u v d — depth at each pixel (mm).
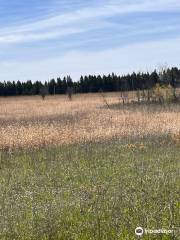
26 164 14656
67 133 20078
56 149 17531
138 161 13969
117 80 106625
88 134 20000
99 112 36188
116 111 36531
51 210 8805
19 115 39781
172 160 13891
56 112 41312
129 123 24016
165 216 8055
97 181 11438
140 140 18656
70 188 10891
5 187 11359
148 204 8867
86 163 14148
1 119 34781
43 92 92688
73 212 8609
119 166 13320
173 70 51562
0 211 9008
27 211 8914
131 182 10992
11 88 124875
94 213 8422
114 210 8516
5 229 7797
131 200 9211
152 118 25906
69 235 7449
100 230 7492
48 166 14070
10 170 13773
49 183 11633
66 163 14359
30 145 18484
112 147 17297
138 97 48375
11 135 20328
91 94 101750
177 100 44156
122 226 7633
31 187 11281
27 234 7543
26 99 93438
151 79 52875
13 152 17125
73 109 44969
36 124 25500
